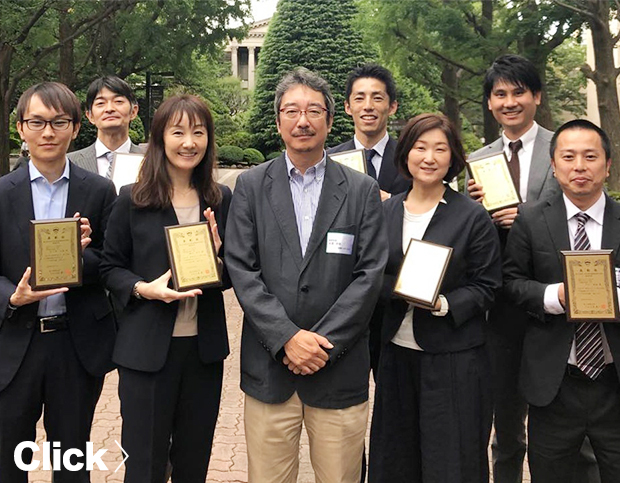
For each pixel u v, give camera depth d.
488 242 2.84
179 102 2.72
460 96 15.10
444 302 2.73
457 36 11.84
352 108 3.73
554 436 2.73
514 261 2.91
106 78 3.96
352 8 29.80
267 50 30.89
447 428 2.72
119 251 2.78
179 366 2.73
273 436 2.64
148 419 2.66
